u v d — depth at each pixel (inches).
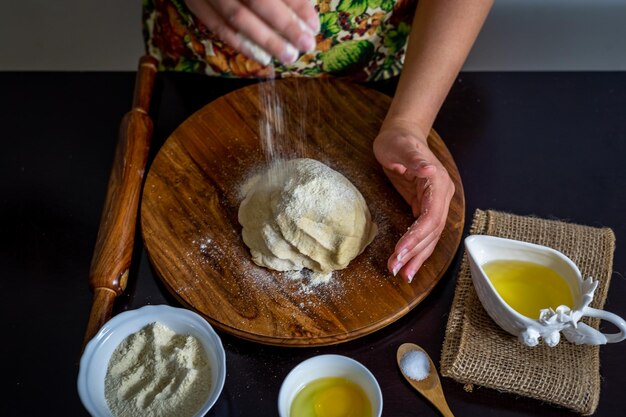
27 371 34.2
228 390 32.5
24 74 47.1
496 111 43.3
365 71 45.5
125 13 60.8
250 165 39.8
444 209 35.2
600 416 31.3
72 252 38.5
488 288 31.0
